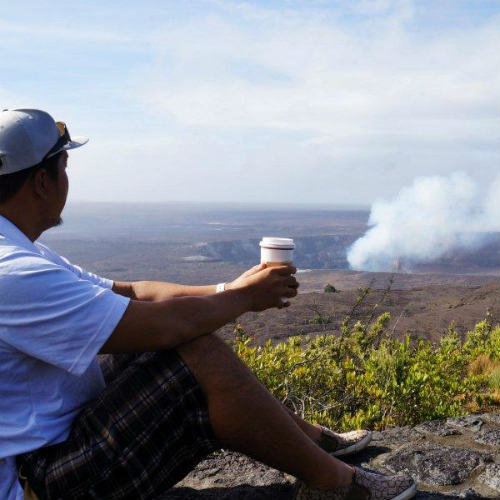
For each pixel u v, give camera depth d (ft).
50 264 5.23
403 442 9.42
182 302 5.63
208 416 5.71
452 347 24.17
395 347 18.47
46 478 5.52
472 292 154.10
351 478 6.57
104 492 5.53
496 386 18.13
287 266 6.49
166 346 5.48
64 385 5.64
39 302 5.07
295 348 17.26
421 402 14.96
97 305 5.21
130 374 5.77
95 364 6.09
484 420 10.44
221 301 5.92
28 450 5.44
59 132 6.00
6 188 5.62
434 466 8.34
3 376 5.30
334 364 16.37
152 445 5.62
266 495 7.47
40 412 5.49
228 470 8.32
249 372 5.79
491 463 8.41
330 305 125.90
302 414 14.10
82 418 5.68
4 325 5.08
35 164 5.59
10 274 5.03
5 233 5.47
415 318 102.22
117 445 5.54
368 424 14.15
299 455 5.98
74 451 5.55
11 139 5.46
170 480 5.86
